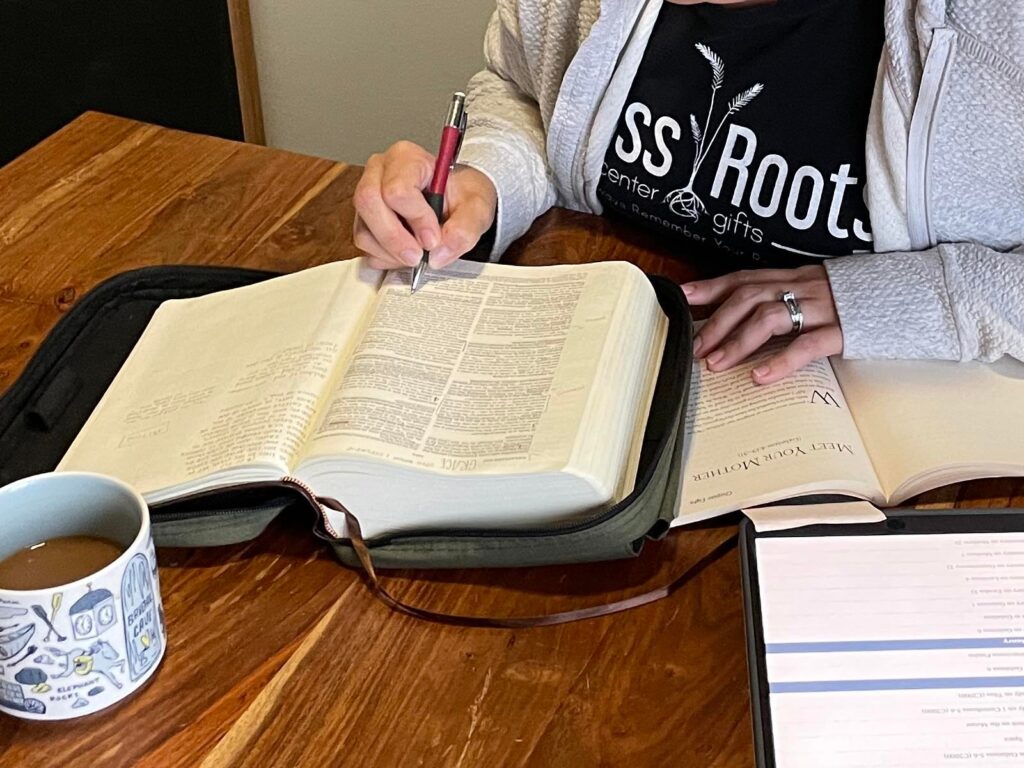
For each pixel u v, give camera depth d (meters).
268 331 0.79
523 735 0.61
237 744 0.61
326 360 0.74
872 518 0.67
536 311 0.76
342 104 1.85
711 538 0.71
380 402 0.69
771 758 0.57
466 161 0.96
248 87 1.85
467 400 0.70
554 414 0.67
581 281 0.77
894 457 0.74
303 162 1.09
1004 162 0.83
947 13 0.79
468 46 1.70
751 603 0.63
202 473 0.68
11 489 0.61
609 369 0.70
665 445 0.68
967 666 0.60
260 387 0.73
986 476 0.72
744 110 0.91
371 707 0.62
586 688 0.63
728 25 0.89
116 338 0.84
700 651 0.65
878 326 0.82
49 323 0.90
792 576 0.64
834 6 0.85
